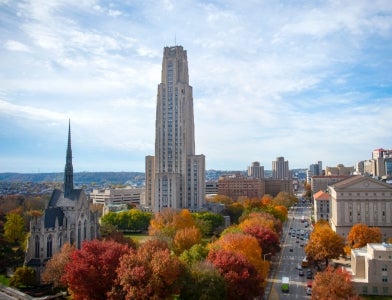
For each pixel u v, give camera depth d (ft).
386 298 441.68
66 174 637.71
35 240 554.05
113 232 623.77
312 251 563.48
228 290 372.99
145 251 379.14
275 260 637.30
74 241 605.31
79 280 358.23
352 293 366.63
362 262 476.54
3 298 423.23
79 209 618.44
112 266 371.56
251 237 516.73
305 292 465.47
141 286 331.36
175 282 353.72
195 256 454.81
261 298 438.40
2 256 572.10
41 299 421.59
